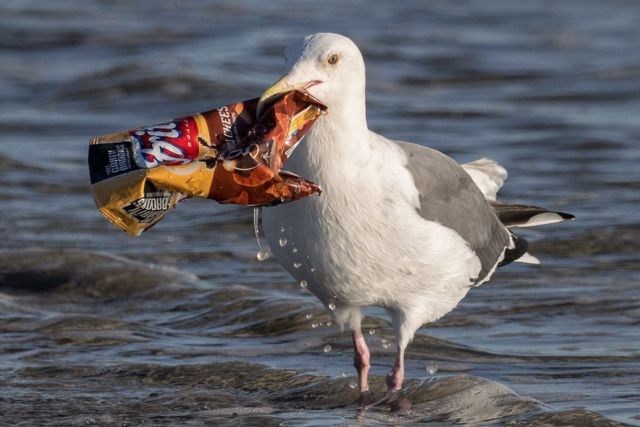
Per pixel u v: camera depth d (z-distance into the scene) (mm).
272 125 8680
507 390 10406
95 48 34250
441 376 10820
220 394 10562
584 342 12039
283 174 8750
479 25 38688
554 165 20875
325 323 12727
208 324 12945
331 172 9609
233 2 43094
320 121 9602
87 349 11930
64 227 17344
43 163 21531
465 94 28266
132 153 8227
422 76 30203
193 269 15281
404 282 10133
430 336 12359
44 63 32375
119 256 15398
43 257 15148
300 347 12094
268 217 10086
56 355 11688
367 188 9672
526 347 11938
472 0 44594
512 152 21922
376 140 10062
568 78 29906
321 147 9609
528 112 25750
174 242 16688
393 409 10227
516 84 29484
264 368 11242
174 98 27125
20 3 41656
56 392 10516
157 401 10328
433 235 10000
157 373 11148
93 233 17062
